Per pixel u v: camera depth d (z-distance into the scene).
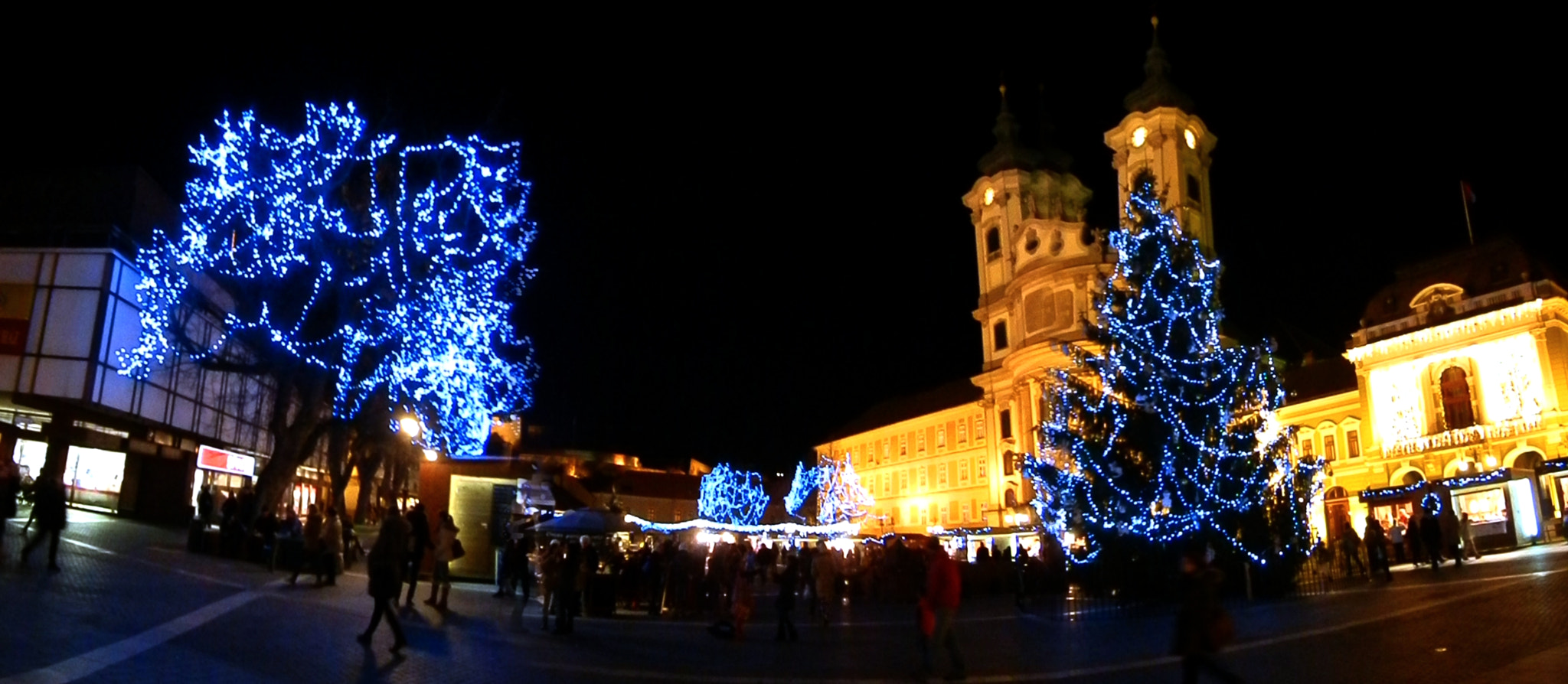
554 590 18.00
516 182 32.59
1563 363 44.28
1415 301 49.59
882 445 95.25
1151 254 23.86
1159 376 23.03
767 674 13.59
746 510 74.50
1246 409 23.61
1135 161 64.50
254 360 36.25
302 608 16.52
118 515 32.97
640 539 37.38
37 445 32.25
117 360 29.80
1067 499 24.42
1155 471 22.88
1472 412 46.62
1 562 17.61
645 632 18.78
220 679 10.72
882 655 15.69
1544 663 11.55
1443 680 11.13
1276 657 13.26
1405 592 20.08
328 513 20.42
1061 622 19.77
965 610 23.88
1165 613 20.48
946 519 84.69
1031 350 63.31
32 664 10.52
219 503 36.47
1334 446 52.78
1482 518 31.72
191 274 32.06
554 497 30.94
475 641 15.18
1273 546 22.12
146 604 15.10
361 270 28.95
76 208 31.36
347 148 28.88
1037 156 74.12
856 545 43.84
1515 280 46.31
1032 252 67.44
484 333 33.09
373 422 32.59
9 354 28.70
